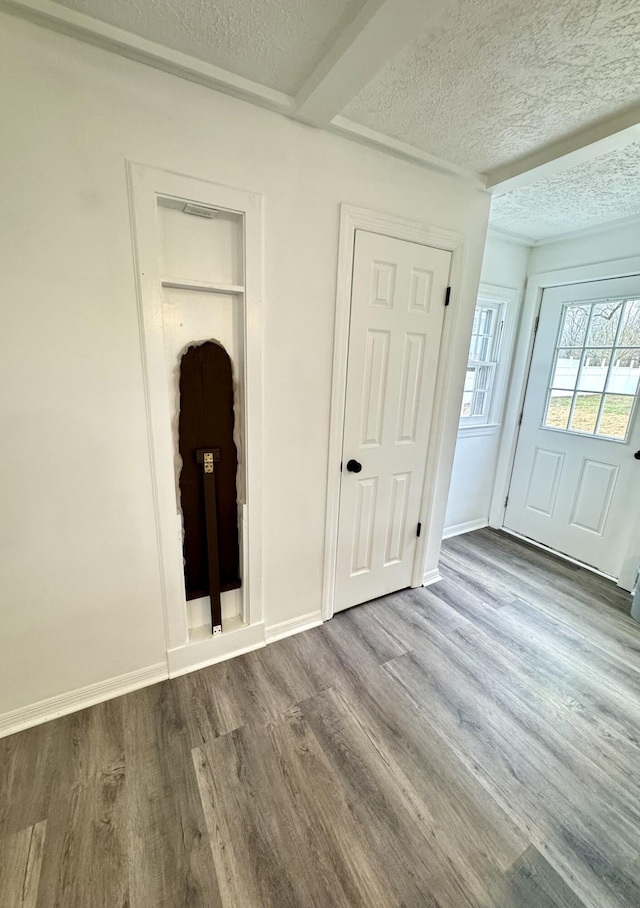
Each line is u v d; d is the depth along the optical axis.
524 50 1.09
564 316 2.77
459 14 0.98
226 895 0.99
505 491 3.26
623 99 1.29
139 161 1.18
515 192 2.03
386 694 1.62
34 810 1.16
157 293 1.30
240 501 1.68
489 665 1.80
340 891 1.01
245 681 1.65
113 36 1.05
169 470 1.47
